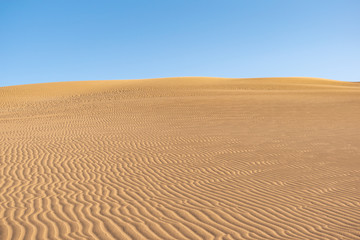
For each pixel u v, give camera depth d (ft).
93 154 38.96
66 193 24.77
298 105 90.63
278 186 26.68
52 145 44.45
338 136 49.85
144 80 192.65
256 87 155.43
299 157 36.94
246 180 28.53
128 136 51.11
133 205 22.08
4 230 17.53
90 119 75.72
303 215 20.34
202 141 46.44
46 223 18.67
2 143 46.19
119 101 111.24
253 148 41.78
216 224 18.84
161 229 18.06
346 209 21.33
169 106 92.73
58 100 135.23
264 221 19.35
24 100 142.41
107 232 17.56
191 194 24.71
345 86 179.63
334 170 31.40
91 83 192.34
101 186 26.78
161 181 28.35
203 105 92.73
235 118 70.79
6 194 24.38
